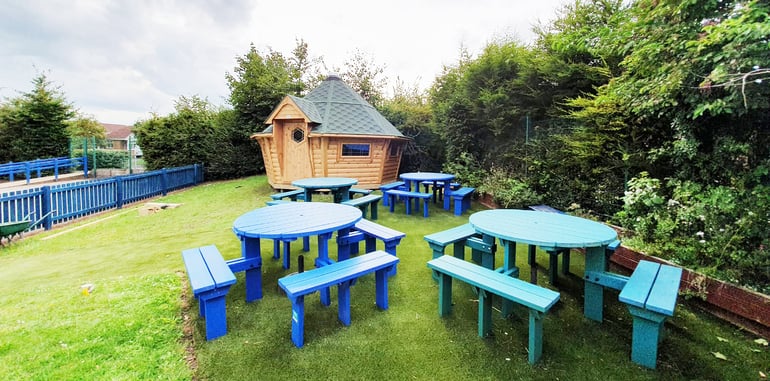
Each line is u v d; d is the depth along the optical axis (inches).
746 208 119.7
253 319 111.7
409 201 281.6
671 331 102.2
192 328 106.2
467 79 360.5
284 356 91.5
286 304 122.9
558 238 102.7
